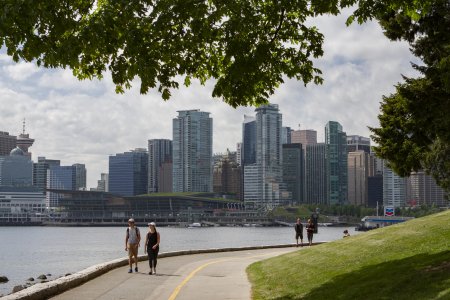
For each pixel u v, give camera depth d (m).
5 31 11.80
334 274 19.53
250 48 14.39
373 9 15.17
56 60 12.50
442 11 20.80
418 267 16.27
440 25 21.25
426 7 16.22
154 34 13.08
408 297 13.48
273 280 21.70
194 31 13.01
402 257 19.08
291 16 15.33
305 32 15.10
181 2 12.70
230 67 14.29
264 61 14.56
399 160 31.55
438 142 30.38
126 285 20.69
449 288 13.09
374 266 18.77
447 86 20.31
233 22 13.59
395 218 172.12
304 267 23.34
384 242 23.75
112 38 12.76
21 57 12.73
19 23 11.95
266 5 14.62
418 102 23.00
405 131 29.81
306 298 16.47
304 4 14.02
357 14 15.20
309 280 19.77
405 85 25.83
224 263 31.56
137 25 12.98
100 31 12.23
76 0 13.59
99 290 19.25
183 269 27.45
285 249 45.28
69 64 12.61
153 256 24.75
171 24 13.36
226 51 14.17
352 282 16.97
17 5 11.53
